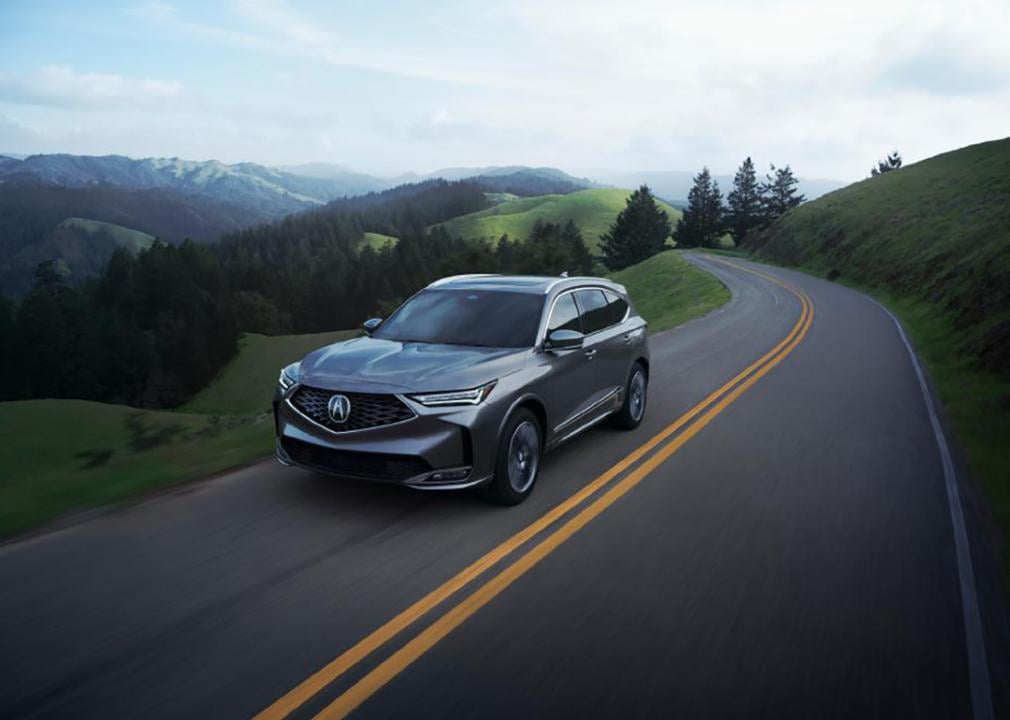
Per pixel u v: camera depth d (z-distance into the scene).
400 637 3.46
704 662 3.41
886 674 3.40
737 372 12.83
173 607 3.69
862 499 6.13
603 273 98.31
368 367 5.16
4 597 3.77
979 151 70.25
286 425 5.23
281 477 5.88
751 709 3.05
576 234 150.75
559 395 5.96
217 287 143.88
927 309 27.20
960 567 4.79
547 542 4.75
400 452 4.76
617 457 6.88
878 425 9.11
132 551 4.39
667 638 3.61
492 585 4.09
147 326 122.50
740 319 24.97
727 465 6.88
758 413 9.40
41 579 3.98
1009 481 7.00
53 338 97.31
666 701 3.06
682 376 12.18
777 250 76.44
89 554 4.34
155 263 128.38
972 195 49.53
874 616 4.00
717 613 3.92
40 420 40.72
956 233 38.91
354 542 4.60
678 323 23.78
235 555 4.36
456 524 4.97
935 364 15.52
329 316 157.88
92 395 95.81
